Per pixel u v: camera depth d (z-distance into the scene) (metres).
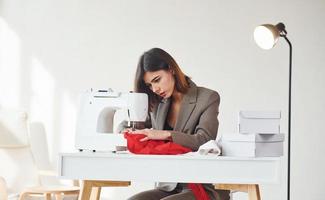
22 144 5.62
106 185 3.36
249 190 3.03
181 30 6.07
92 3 6.15
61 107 6.16
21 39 6.20
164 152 3.10
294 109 6.01
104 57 6.13
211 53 6.05
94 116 3.22
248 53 6.04
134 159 2.94
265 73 6.02
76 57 6.16
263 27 4.29
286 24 6.03
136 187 6.05
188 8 6.07
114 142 3.17
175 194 3.27
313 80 6.00
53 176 6.08
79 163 2.96
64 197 5.12
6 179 5.55
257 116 2.95
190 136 3.26
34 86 6.18
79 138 3.22
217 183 2.94
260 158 2.88
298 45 6.02
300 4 6.03
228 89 6.03
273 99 6.01
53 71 6.18
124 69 6.11
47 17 6.19
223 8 6.05
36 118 6.18
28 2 6.21
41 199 5.15
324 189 5.96
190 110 3.44
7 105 6.20
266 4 6.04
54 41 6.18
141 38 6.10
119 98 3.22
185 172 2.91
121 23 6.12
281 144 3.06
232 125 6.01
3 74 6.20
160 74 3.44
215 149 2.97
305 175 5.98
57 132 6.15
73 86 6.16
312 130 5.99
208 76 6.04
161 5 6.10
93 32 6.14
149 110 3.57
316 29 6.02
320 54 6.02
